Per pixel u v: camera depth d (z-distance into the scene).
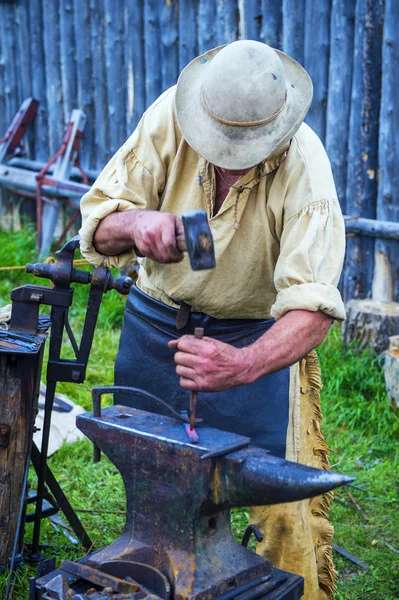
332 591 2.65
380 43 5.11
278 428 2.43
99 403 1.96
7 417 2.63
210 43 6.00
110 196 2.19
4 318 2.64
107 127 6.87
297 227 2.09
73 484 3.66
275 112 1.96
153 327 2.48
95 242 2.20
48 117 7.30
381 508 3.66
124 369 2.57
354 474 3.92
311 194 2.10
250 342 2.40
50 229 6.85
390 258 5.30
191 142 2.02
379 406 4.52
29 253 6.76
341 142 5.37
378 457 4.13
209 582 1.76
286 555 2.45
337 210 2.13
